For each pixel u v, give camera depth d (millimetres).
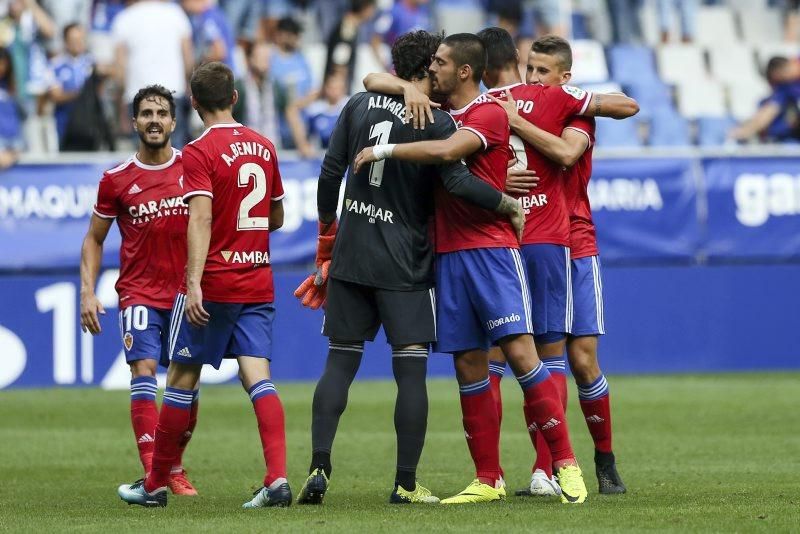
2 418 39438
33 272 48438
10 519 19844
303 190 50094
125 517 19875
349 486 24922
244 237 21172
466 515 19281
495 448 21938
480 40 21938
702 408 41000
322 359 50250
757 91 63594
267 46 55781
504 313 21094
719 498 21922
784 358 53219
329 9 60906
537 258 22594
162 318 25688
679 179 52438
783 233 53062
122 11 57000
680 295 52500
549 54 23578
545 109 22641
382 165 21297
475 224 21328
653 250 52188
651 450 31203
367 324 21812
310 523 18328
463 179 20672
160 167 25797
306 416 39656
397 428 21453
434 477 26469
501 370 24156
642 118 61250
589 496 22500
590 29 64125
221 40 55281
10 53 55031
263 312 21500
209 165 20828
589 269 23531
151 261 25578
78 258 48781
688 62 63344
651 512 19625
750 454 30312
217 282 21031
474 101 21453
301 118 55906
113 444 33375
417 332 21391
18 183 48594
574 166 23578
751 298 52938
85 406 42531
